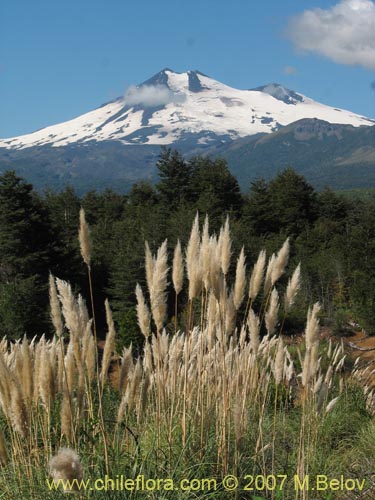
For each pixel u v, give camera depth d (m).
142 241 36.53
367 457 5.98
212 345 5.12
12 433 4.19
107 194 68.25
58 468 2.50
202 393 4.75
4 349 5.80
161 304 4.42
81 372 4.08
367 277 29.25
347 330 25.58
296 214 56.06
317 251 43.56
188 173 65.69
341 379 8.31
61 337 4.23
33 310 27.41
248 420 4.82
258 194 55.88
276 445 5.31
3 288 28.56
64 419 3.87
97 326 31.42
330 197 62.31
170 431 4.43
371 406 8.29
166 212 53.75
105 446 3.87
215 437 4.67
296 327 20.23
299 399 7.57
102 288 38.53
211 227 39.47
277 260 4.55
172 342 5.27
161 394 4.99
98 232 47.72
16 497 3.86
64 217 56.25
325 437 6.27
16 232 35.44
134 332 17.47
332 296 30.59
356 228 38.31
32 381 3.96
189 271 4.54
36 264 36.06
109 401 5.46
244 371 5.14
